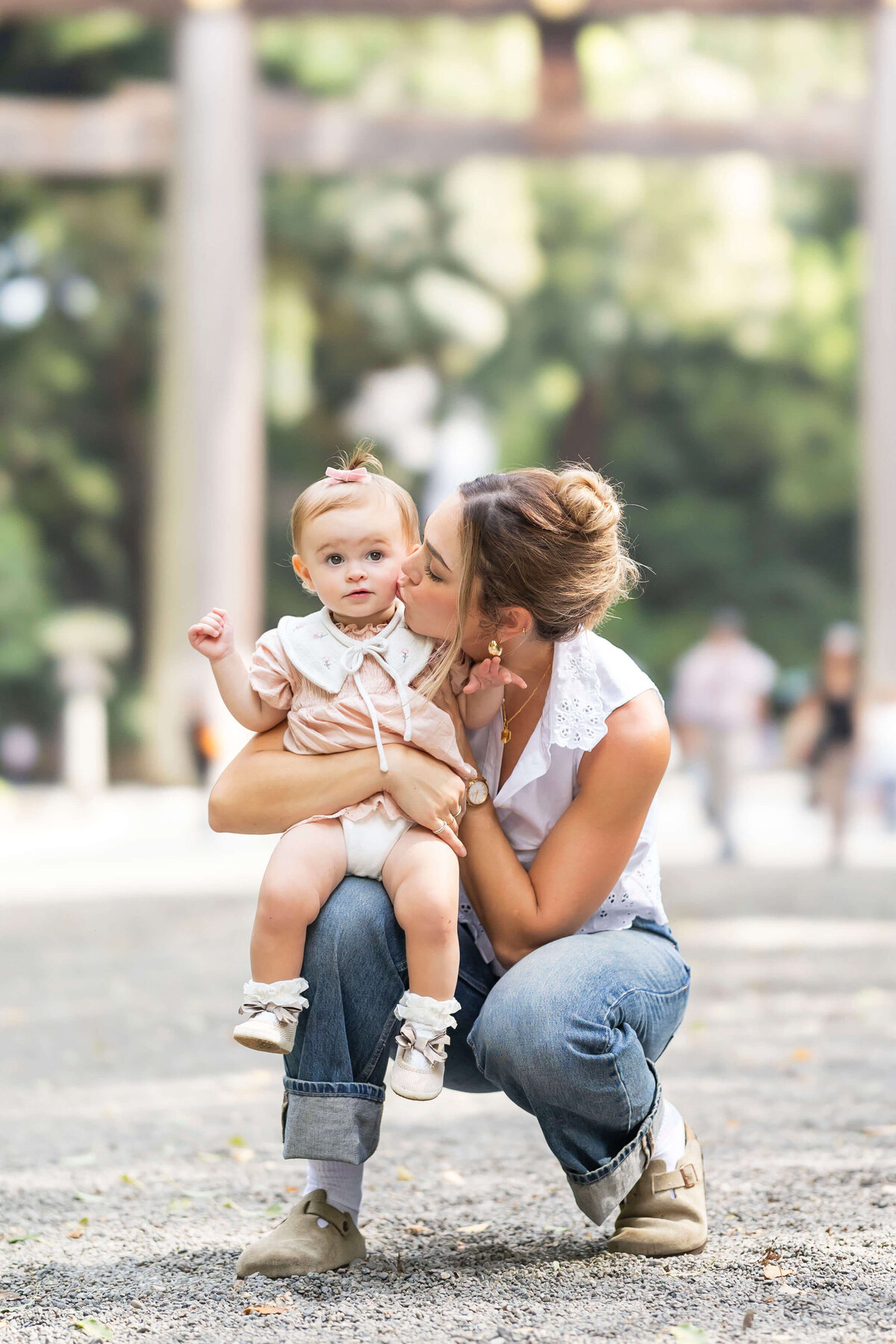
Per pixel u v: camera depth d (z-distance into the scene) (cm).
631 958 351
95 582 3647
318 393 3581
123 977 926
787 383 3662
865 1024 724
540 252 3381
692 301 3416
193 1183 456
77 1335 319
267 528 3656
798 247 3553
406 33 3175
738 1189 430
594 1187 350
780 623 3759
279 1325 319
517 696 362
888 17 2348
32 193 3381
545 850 354
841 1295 334
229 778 351
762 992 824
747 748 1585
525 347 3450
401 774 344
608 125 2373
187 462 2389
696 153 2386
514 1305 329
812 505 3706
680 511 3772
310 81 3139
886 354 2441
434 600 347
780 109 2395
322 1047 345
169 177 2372
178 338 2377
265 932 340
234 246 2338
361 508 361
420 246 3278
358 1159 349
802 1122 520
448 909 338
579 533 340
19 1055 693
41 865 1691
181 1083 628
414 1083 334
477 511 340
